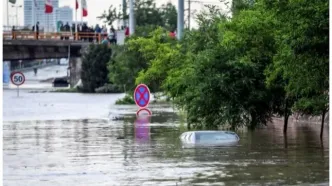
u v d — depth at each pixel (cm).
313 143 4038
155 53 7369
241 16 4484
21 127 5331
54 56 15888
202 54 4697
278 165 3209
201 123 4994
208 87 4678
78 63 16038
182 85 5119
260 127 5059
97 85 15000
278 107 4756
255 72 4622
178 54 6066
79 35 16038
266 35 4338
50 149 3847
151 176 2945
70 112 7494
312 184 2755
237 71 4647
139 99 6606
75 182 2833
